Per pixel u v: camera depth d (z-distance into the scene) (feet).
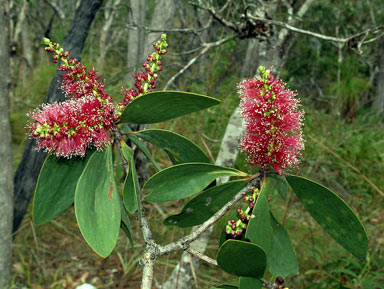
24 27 34.47
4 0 9.64
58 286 13.62
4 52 9.80
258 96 3.93
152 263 3.59
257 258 3.34
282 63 9.25
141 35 14.97
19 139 19.39
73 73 4.17
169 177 3.81
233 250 3.30
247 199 4.07
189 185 3.85
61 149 3.95
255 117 3.97
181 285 10.32
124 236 16.75
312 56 41.60
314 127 25.70
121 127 4.94
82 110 3.94
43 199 4.23
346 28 40.04
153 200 3.82
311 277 14.47
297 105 4.07
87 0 10.59
